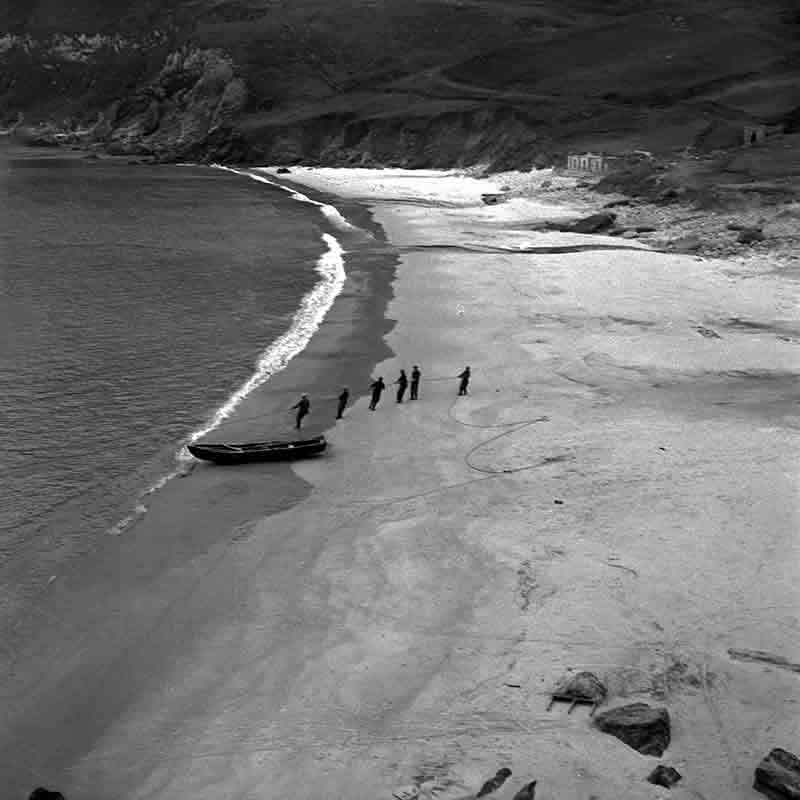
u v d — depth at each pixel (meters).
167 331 48.91
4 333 48.12
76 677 19.97
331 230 84.25
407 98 173.38
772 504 26.66
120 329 49.31
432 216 91.69
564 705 18.22
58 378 40.75
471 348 44.47
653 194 89.44
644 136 127.56
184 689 19.42
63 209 101.88
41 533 26.44
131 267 67.19
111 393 38.91
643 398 36.91
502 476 29.44
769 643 20.02
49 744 17.95
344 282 60.50
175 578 24.00
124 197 114.81
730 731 17.41
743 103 137.88
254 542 25.77
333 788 16.25
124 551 25.41
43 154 196.75
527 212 92.25
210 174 151.75
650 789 15.85
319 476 30.17
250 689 19.30
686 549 24.17
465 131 154.88
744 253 65.19
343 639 20.94
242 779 16.64
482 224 85.25
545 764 16.48
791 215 71.94
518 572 23.31
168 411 36.72
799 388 37.78
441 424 34.62
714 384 38.47
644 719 17.27
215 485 29.58
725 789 15.91
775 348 42.97
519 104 150.88
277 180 138.38
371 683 19.19
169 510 27.88
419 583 23.16
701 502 26.92
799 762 16.08
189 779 16.73
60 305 54.84
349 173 147.75
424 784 16.19
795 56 160.75
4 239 80.06
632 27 182.00
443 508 27.30
